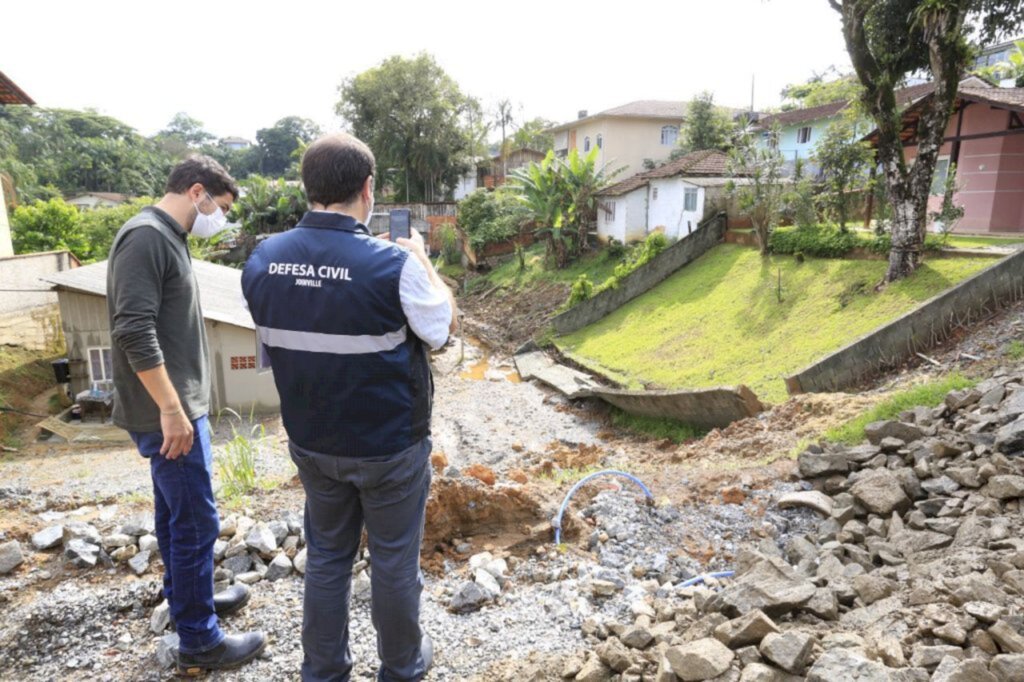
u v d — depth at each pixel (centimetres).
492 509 392
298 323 191
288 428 208
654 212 2500
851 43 1198
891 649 233
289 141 10138
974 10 1076
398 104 4603
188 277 251
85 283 1459
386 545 214
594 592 320
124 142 8081
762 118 3497
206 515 254
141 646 279
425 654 259
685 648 230
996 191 1684
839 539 372
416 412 203
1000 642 231
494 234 3284
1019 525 347
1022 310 988
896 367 1014
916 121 1755
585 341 1886
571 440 1265
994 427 493
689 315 1722
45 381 1675
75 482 862
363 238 194
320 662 227
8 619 289
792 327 1379
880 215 1459
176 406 233
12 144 6412
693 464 771
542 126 5403
